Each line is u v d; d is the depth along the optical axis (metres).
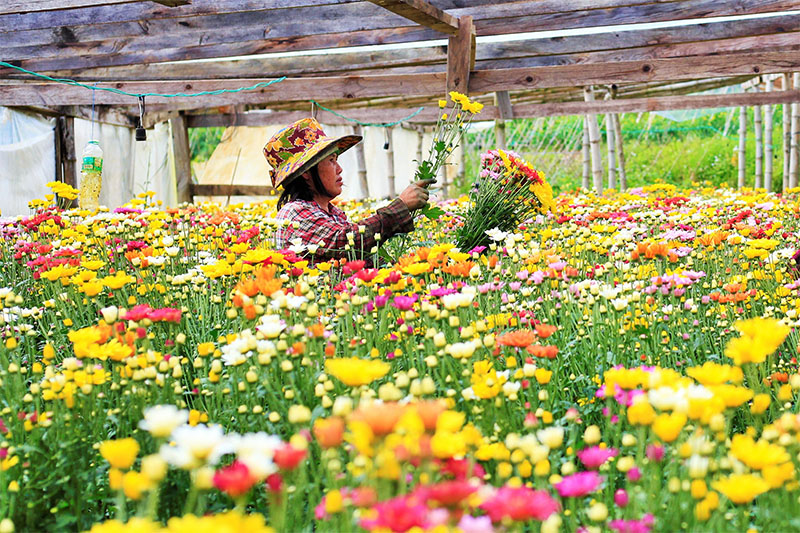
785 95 7.94
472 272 2.39
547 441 1.31
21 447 1.49
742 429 2.01
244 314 2.04
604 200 6.06
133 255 2.71
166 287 2.78
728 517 1.34
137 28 6.87
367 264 3.47
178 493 1.55
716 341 2.53
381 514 0.91
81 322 2.62
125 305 2.52
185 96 7.32
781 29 6.25
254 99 7.56
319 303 2.39
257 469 1.07
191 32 6.81
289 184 3.59
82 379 1.62
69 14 6.61
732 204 5.31
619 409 1.67
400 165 13.27
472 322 2.12
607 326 2.24
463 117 3.61
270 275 2.06
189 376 2.02
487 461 1.54
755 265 3.12
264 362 1.68
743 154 12.72
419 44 7.91
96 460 1.65
